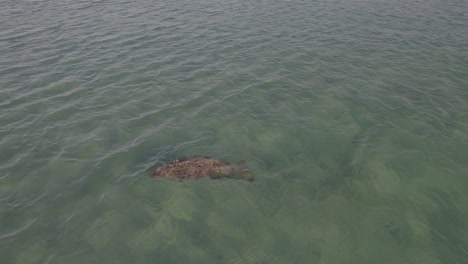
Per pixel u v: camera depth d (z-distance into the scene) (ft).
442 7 102.27
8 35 75.25
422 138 47.32
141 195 37.17
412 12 97.45
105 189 37.81
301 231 33.40
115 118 49.96
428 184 39.50
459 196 37.88
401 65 67.46
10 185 37.86
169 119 50.19
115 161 41.88
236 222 34.24
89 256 30.58
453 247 31.91
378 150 44.93
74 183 38.47
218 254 30.96
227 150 44.55
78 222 33.86
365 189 38.65
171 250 31.24
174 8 96.22
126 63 65.26
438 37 80.43
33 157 42.01
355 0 107.96
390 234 33.19
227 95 56.18
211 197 37.14
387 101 55.67
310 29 83.61
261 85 59.21
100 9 93.81
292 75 62.75
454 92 58.59
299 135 47.62
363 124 50.14
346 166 42.16
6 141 44.47
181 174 39.65
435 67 66.85
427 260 30.68
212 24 84.84
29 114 50.08
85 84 58.18
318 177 40.37
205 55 69.21
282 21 88.28
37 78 59.36
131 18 87.56
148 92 56.49
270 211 35.60
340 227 33.88
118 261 30.22
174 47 72.23
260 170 41.29
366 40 78.28
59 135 46.03
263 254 31.07
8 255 30.48
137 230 33.14
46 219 34.09
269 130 48.47
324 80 61.57
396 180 40.01
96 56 67.56
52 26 81.15
